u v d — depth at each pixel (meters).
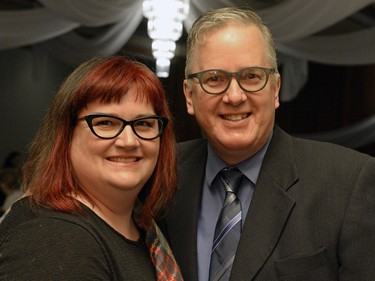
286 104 8.47
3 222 1.05
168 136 1.25
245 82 1.30
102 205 1.13
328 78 8.25
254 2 4.11
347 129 7.78
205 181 1.46
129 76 1.09
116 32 5.06
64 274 0.89
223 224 1.36
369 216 1.22
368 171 1.26
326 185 1.27
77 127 1.09
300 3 3.59
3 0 5.28
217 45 1.29
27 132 7.24
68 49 5.67
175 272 1.23
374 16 5.36
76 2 3.83
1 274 0.91
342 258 1.21
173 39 3.50
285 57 6.32
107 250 1.04
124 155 1.09
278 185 1.32
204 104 1.34
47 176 1.07
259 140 1.34
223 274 1.30
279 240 1.25
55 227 0.96
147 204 1.25
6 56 6.94
